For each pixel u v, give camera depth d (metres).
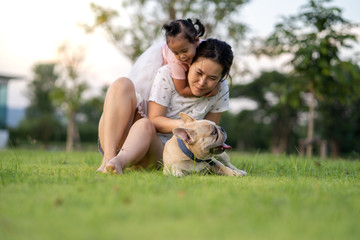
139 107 3.98
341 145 20.77
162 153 3.92
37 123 31.77
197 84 3.70
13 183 2.62
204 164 3.60
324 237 1.43
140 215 1.71
